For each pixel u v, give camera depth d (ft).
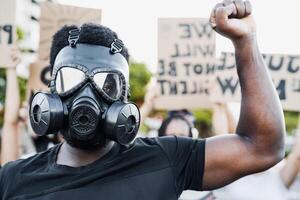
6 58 14.92
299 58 15.66
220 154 6.31
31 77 14.70
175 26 15.85
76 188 6.02
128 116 6.10
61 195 6.00
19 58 14.98
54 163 6.31
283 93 15.65
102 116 6.03
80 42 6.32
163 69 15.94
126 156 6.23
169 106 15.87
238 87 14.94
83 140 5.95
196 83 15.80
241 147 6.31
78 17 13.67
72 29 6.56
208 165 6.32
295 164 15.07
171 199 6.16
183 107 15.83
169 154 6.34
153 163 6.23
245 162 6.30
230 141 6.38
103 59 6.21
